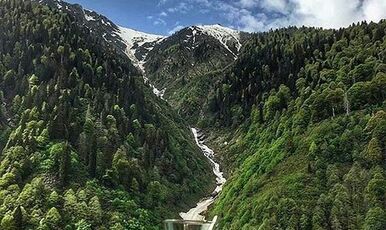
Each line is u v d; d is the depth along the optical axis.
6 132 151.25
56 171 132.12
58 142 143.12
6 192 121.31
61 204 121.94
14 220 111.38
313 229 106.88
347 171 121.88
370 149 120.69
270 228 111.25
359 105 146.00
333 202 112.06
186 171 183.75
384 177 112.06
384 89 144.12
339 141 131.88
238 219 128.25
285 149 145.00
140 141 172.75
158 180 160.38
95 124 160.25
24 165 130.00
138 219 132.12
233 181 159.62
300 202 116.19
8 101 170.75
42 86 164.38
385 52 169.50
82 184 132.38
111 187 139.12
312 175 125.25
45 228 111.75
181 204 162.25
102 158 144.88
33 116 150.88
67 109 152.38
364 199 109.75
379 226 100.19
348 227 105.00
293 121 161.62
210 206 161.12
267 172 140.62
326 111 153.00
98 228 118.88
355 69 163.88
